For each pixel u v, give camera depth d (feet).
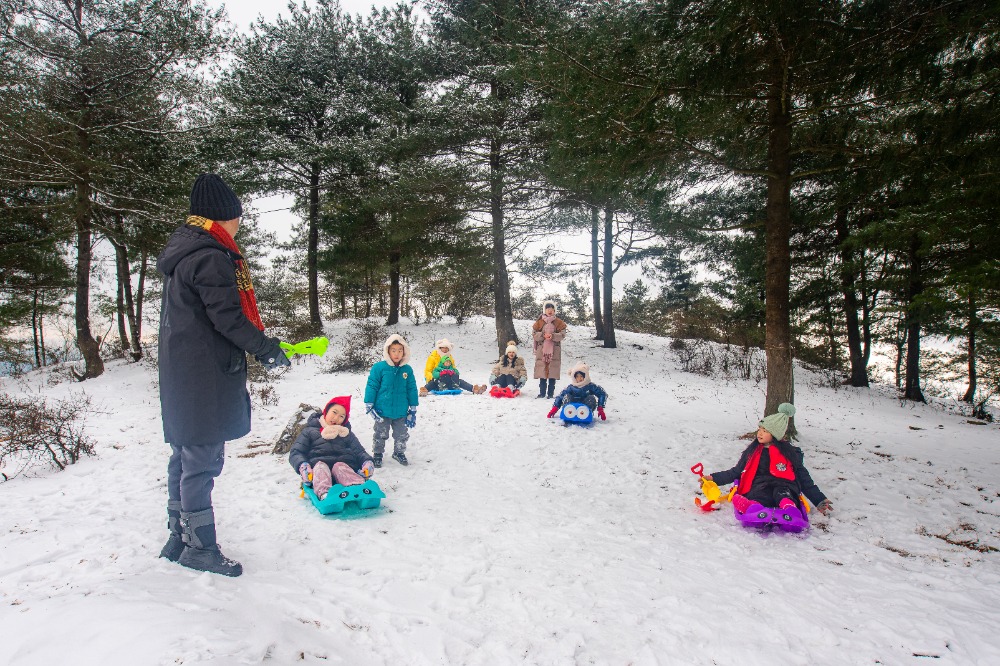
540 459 24.13
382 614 10.38
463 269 66.18
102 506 15.88
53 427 24.09
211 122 56.18
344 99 68.54
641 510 18.06
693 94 20.89
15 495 16.99
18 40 45.60
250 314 10.77
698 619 11.00
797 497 16.75
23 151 46.14
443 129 56.75
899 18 19.26
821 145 25.95
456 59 59.57
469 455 24.38
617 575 12.93
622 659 9.53
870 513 18.20
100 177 50.83
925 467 24.58
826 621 11.18
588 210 66.28
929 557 14.76
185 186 56.18
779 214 27.37
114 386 48.08
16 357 78.18
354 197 70.90
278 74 68.69
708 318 85.66
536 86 22.58
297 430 24.58
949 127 18.08
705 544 15.29
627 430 29.96
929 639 10.55
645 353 70.23
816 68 22.54
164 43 49.98
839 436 31.53
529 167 52.75
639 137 22.40
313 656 8.41
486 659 9.25
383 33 70.08
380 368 21.93
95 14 50.14
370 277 104.37
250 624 8.67
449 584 12.00
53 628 7.50
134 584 9.50
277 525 15.08
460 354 66.28
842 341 73.26
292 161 69.05
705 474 22.45
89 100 50.75
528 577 12.59
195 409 10.01
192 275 9.83
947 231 20.02
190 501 10.69
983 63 17.52
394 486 19.48
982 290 19.60
